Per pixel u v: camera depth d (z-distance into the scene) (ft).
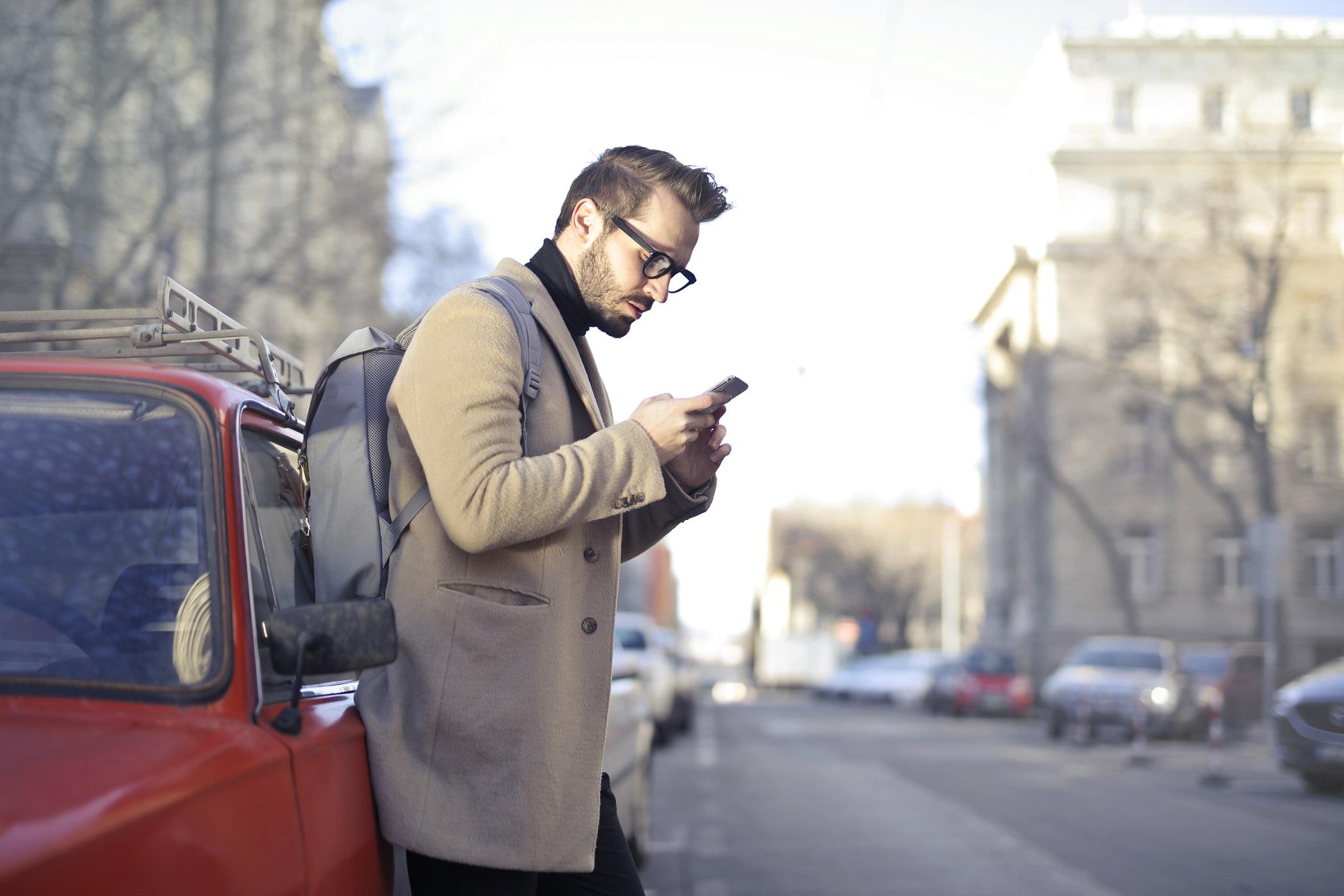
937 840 30.78
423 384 7.34
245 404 8.04
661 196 8.34
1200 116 147.33
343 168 48.60
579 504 7.30
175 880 5.53
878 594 241.35
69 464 7.18
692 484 8.82
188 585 6.82
